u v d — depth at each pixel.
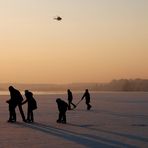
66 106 26.31
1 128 23.09
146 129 22.45
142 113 35.38
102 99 71.31
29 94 26.66
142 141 17.62
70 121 27.45
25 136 19.52
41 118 30.08
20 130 22.09
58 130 22.05
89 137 19.05
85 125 24.72
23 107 47.50
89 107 40.25
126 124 25.30
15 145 16.52
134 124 25.27
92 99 71.56
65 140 18.05
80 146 16.23
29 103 26.62
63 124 25.38
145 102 58.28
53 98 76.06
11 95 26.66
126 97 83.88
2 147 15.93
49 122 26.80
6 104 53.16
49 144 16.81
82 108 43.84
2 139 18.44
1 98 77.44
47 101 61.91
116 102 58.41
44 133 20.72
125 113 35.31
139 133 20.58
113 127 23.52
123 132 21.05
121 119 28.97
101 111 38.28
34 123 26.06
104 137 19.02
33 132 21.17
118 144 16.77
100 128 22.98
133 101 61.97
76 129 22.55
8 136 19.53
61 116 26.34
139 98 76.56
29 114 26.75
